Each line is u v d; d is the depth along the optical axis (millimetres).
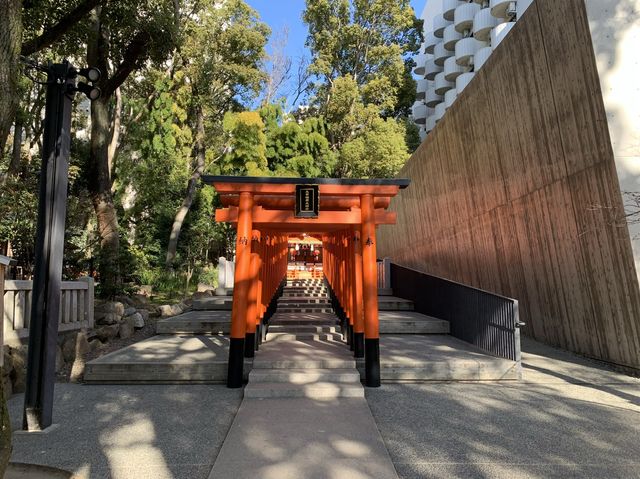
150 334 9211
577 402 5055
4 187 9695
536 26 7426
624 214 5926
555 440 3914
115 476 3215
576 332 7316
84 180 13406
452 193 12289
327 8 28938
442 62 35531
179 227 17984
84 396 5316
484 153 10055
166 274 16422
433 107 37875
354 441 3816
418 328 8961
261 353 6699
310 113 31047
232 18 19062
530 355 7414
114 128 15438
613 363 6520
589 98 6402
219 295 14008
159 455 3578
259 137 19859
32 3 7723
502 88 8852
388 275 13945
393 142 24203
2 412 2471
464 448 3742
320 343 7809
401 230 18109
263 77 20156
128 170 17875
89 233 11617
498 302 6723
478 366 6105
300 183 5832
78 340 7250
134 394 5418
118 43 11500
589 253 6762
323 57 29234
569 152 7008
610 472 3291
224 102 21438
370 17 29016
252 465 3338
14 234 9688
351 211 6270
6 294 5777
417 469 3342
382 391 5594
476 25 27547
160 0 10367
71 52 9781
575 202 6969
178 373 5973
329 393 5258
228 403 5035
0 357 3773
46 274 4340
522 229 8703
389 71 28703
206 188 20984
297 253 28453
